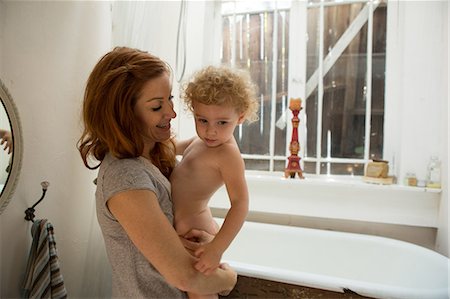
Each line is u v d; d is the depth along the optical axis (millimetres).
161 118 836
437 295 1037
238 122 910
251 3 2057
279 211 1877
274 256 1773
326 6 1948
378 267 1583
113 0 1504
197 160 918
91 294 1439
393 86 1848
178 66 1841
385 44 1872
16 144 1072
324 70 1964
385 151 1868
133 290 793
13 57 1103
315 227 1875
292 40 1989
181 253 740
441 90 1700
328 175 1972
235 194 850
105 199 764
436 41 1718
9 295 1126
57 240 1311
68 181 1354
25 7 1145
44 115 1232
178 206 926
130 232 722
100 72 805
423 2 1734
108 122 781
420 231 1719
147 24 1525
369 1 1878
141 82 788
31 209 1165
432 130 1719
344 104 1941
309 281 1137
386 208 1716
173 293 845
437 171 1645
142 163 820
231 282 882
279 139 2057
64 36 1310
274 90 2035
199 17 2031
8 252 1123
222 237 804
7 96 1039
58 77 1286
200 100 845
